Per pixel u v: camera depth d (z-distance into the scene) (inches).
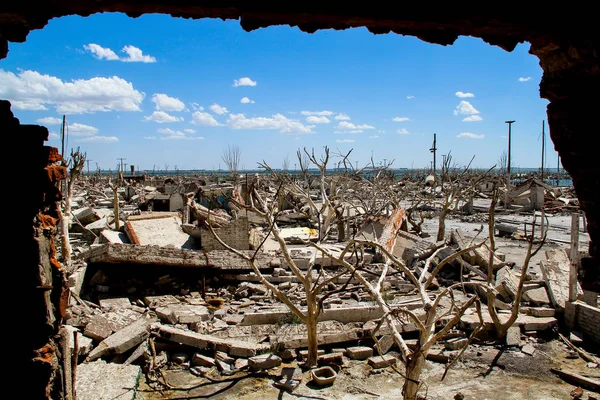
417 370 313.0
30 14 160.6
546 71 202.5
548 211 1822.1
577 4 167.6
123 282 633.6
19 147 202.8
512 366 465.1
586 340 526.6
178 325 521.7
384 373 450.9
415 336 528.7
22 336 206.1
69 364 232.5
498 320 508.7
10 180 202.2
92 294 603.2
